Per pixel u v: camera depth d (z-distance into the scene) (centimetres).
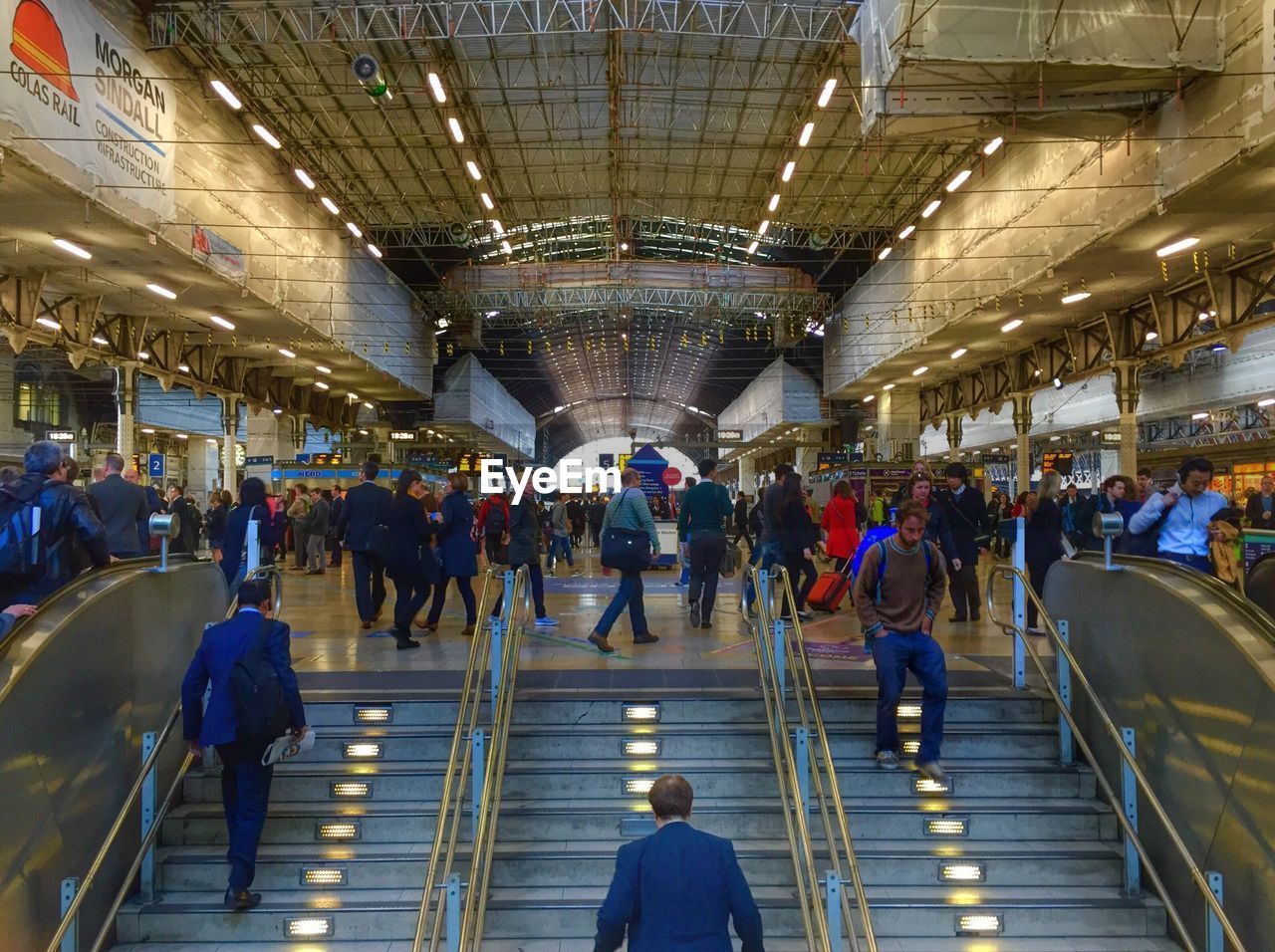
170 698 573
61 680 443
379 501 973
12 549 534
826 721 614
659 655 800
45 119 1272
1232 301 1862
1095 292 2172
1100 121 1452
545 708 614
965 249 2497
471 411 4750
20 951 404
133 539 787
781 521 981
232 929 476
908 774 562
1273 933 399
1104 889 500
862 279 3650
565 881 502
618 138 2475
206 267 1869
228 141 2036
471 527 932
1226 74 1251
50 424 3900
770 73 2102
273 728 473
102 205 1439
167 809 543
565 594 1373
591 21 1795
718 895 330
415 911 474
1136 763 491
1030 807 546
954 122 1422
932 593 574
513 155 2642
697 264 3803
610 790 561
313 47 1909
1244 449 2275
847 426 4716
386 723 618
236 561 868
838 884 407
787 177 2483
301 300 2520
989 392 3434
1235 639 425
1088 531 1102
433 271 3850
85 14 1397
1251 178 1297
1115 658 555
